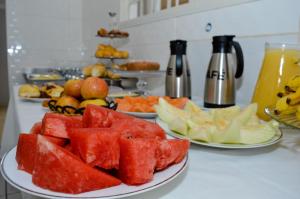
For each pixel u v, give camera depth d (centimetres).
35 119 71
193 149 52
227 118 61
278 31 82
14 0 214
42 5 225
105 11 204
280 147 53
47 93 101
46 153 30
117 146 33
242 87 96
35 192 29
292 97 50
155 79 148
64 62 241
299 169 43
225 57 84
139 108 73
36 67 227
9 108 122
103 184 30
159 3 155
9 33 216
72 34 243
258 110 73
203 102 96
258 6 87
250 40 91
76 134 33
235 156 48
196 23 115
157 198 33
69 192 29
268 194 34
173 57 101
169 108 64
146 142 33
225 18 100
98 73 138
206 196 33
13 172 34
